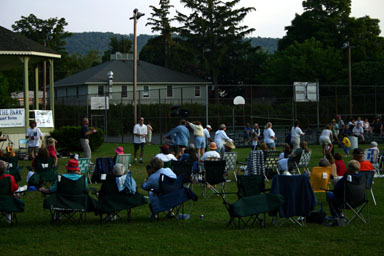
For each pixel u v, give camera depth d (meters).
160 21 69.62
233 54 67.00
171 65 68.12
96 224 8.60
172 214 9.12
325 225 8.42
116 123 39.53
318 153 23.50
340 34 60.28
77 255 6.64
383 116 32.97
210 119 41.94
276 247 7.00
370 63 51.06
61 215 8.80
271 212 8.23
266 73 61.50
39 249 6.94
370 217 9.13
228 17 65.62
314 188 9.41
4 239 7.49
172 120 40.69
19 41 24.12
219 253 6.71
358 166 8.39
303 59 55.22
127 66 57.34
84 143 17.09
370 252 6.70
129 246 7.06
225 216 9.27
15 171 11.30
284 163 13.17
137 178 14.50
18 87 53.75
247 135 28.33
